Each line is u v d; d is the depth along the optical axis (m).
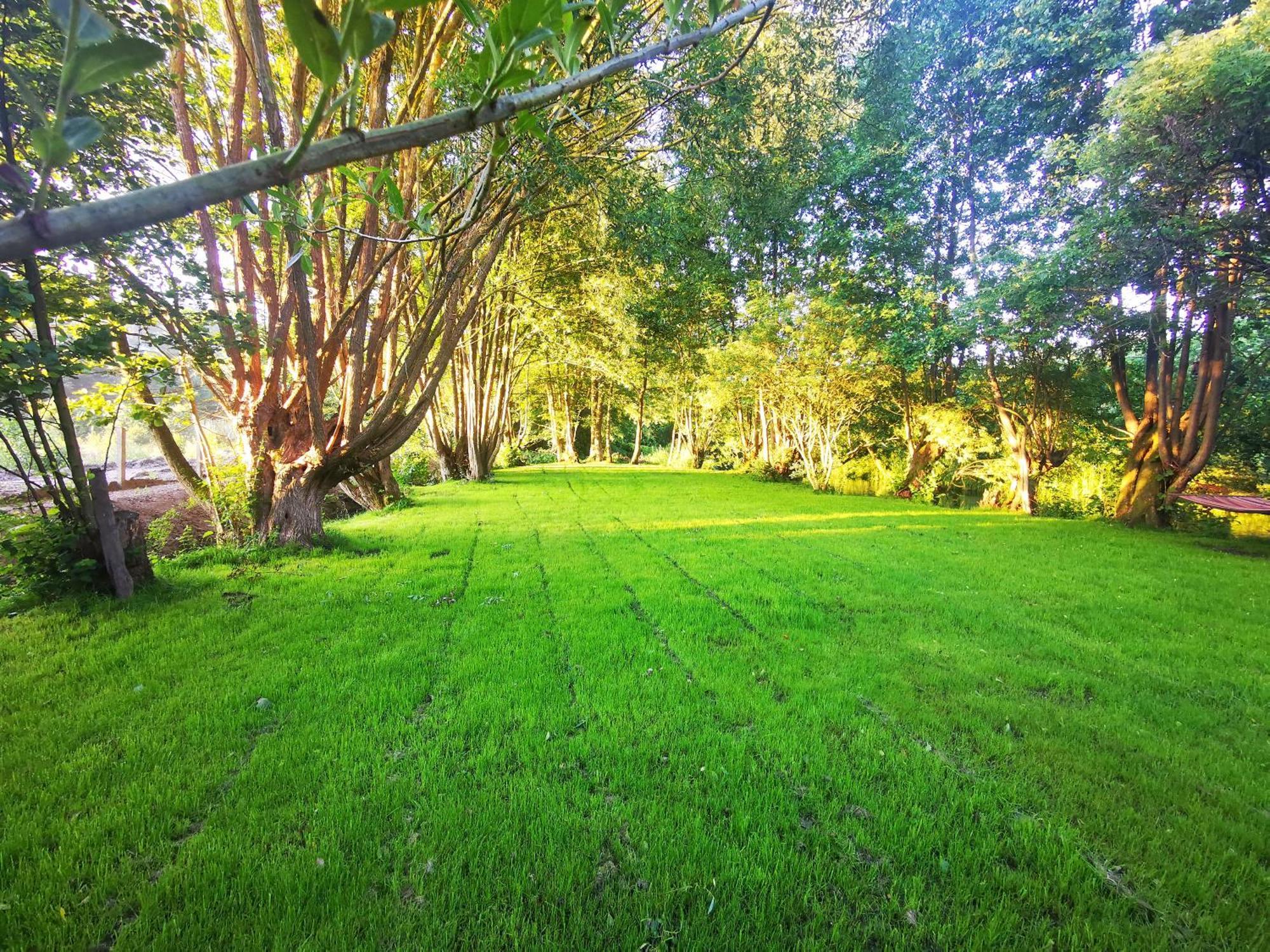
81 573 4.58
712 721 2.99
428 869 2.00
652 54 1.11
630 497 13.38
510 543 7.57
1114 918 1.89
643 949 1.76
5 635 3.92
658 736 2.85
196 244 5.60
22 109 3.46
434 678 3.45
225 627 4.19
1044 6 10.58
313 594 5.04
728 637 4.19
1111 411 13.81
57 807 2.24
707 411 23.14
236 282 6.36
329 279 6.78
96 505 4.54
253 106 5.86
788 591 5.35
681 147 6.30
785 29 6.11
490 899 1.90
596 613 4.66
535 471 22.42
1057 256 8.77
